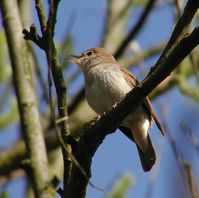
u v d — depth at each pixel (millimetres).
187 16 6281
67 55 11172
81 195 6824
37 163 7770
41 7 6707
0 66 9484
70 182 6828
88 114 12359
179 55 6020
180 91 9914
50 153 11219
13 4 9016
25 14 11828
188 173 6664
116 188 8336
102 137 6836
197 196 6539
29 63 8703
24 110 8289
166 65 6145
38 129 8188
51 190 7500
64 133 6902
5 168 11547
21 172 11727
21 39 8789
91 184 6348
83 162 6840
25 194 10617
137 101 6562
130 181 8430
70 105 12125
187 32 6312
